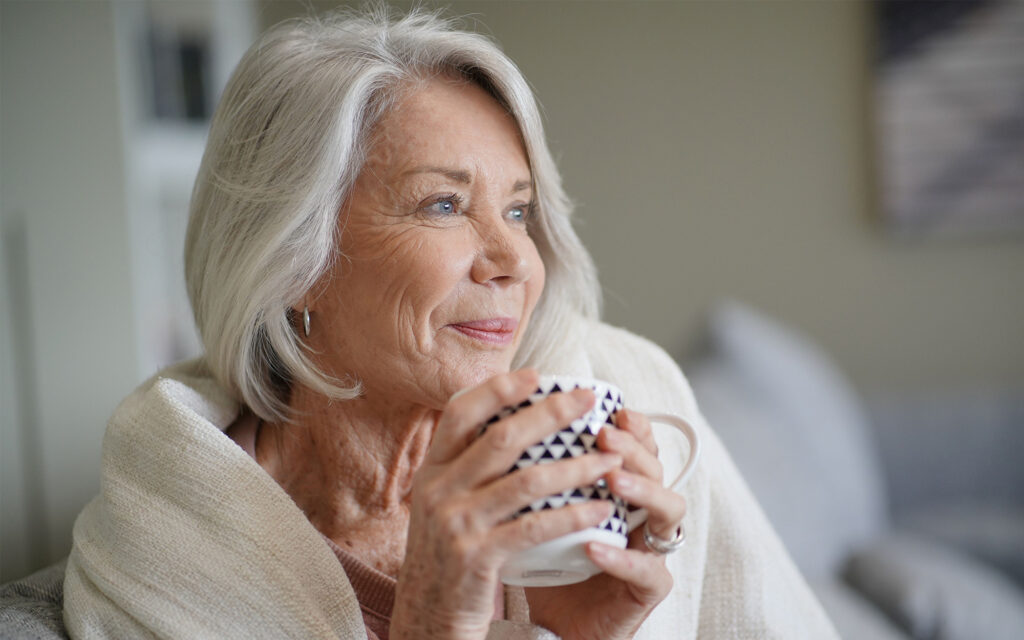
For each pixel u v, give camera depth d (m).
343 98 0.84
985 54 3.43
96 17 1.67
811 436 2.47
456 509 0.64
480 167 0.85
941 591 1.97
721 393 2.28
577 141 3.42
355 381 0.90
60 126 1.65
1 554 1.58
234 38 2.61
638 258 3.46
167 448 0.83
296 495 0.95
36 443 1.63
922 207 3.47
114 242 1.68
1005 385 3.46
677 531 0.72
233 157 0.89
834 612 1.83
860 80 3.45
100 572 0.82
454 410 0.66
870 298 3.50
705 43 3.42
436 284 0.83
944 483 3.07
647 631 0.95
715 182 3.45
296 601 0.80
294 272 0.86
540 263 0.90
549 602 0.83
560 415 0.64
